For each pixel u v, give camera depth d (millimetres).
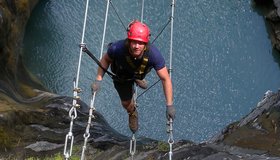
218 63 39062
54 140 21594
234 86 37875
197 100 36781
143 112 34562
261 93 37500
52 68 36750
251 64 39125
